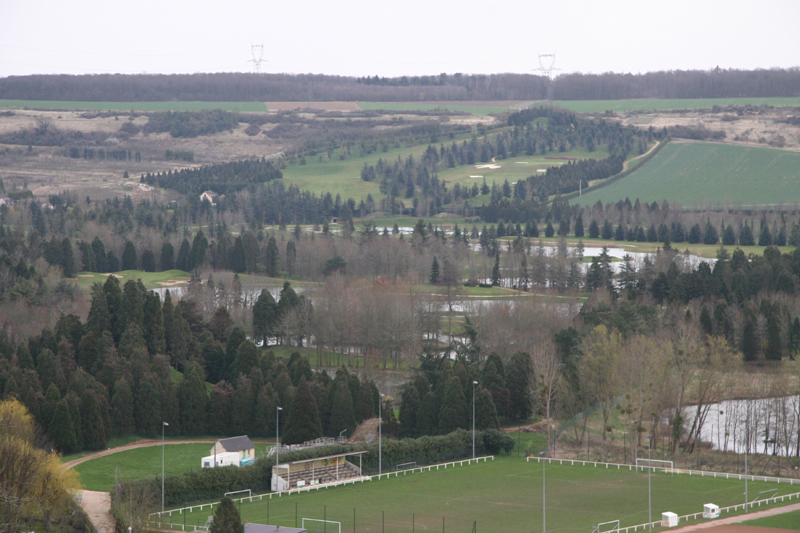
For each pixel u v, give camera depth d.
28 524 170.62
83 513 176.62
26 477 169.62
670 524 177.38
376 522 185.25
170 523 178.38
